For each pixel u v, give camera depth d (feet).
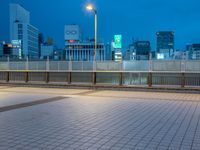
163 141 20.98
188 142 20.71
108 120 28.99
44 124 26.94
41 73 77.15
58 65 75.36
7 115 31.60
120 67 68.49
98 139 21.58
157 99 46.55
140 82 66.44
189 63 62.23
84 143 20.49
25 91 60.08
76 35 344.28
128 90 61.93
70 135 22.80
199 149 19.04
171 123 27.55
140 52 330.13
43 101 43.78
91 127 25.75
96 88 66.08
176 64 63.31
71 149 19.02
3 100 44.93
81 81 72.74
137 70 66.80
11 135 22.72
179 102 42.98
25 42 492.13
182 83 61.52
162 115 31.89
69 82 72.79
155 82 65.00
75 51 341.62
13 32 497.46
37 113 32.94
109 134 23.13
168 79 63.98
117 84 68.33
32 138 21.83
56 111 34.40
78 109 35.96
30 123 27.37
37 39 555.69
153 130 24.56
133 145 19.95
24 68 79.25
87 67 72.18
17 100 44.96
